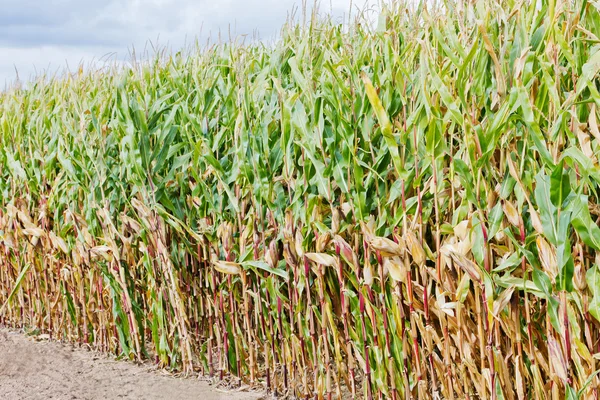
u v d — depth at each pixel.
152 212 4.62
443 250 3.23
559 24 3.19
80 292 5.48
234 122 4.28
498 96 3.08
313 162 3.61
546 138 3.00
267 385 4.30
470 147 2.98
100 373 4.88
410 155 3.40
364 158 3.58
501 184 3.05
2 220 6.31
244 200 4.27
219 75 4.64
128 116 4.50
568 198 2.79
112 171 4.95
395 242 3.57
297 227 3.96
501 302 3.06
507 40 3.08
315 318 4.07
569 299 2.96
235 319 4.45
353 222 3.67
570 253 2.78
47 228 5.64
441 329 3.59
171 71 5.34
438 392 3.68
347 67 3.55
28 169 5.80
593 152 2.83
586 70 2.71
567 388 2.93
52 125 5.62
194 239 4.79
